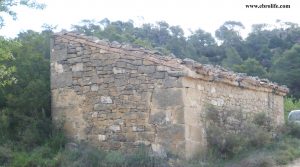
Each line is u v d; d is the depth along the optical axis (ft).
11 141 41.45
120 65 40.06
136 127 38.65
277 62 130.21
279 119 53.57
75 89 42.34
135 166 35.63
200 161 36.14
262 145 41.81
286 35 169.78
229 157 38.32
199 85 39.11
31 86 44.14
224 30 180.75
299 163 37.83
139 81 38.96
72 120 42.22
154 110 37.93
